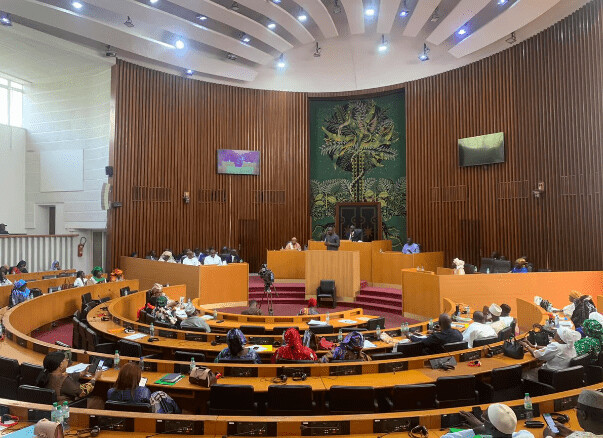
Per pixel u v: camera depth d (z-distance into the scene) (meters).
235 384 4.54
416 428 3.51
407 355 6.17
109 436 3.49
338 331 7.86
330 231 14.02
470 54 15.53
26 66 15.82
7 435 3.31
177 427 3.54
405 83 17.16
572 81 12.77
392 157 18.09
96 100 16.20
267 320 8.54
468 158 15.34
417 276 11.67
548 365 5.55
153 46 14.61
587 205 12.30
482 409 3.72
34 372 4.82
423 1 12.84
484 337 6.62
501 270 13.22
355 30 15.38
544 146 13.54
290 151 18.12
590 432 2.72
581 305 8.12
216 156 17.41
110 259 15.30
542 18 13.52
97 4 12.22
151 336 6.91
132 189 15.81
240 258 16.58
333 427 3.54
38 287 11.91
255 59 16.62
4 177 16.55
